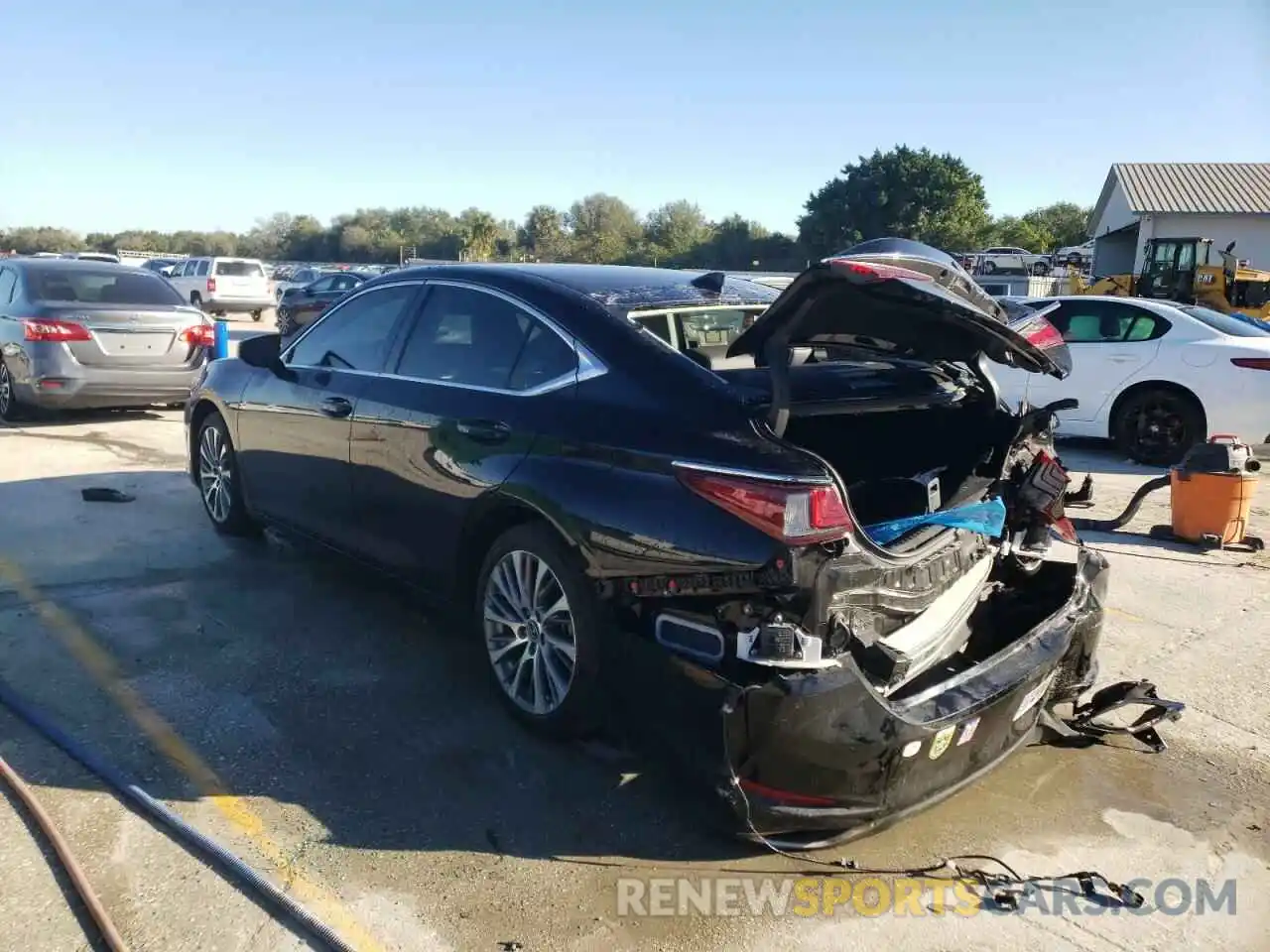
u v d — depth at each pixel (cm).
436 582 430
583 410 361
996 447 411
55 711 397
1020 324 402
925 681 347
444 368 431
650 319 387
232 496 598
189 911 285
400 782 355
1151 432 991
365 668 445
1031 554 406
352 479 469
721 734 295
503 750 378
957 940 289
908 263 330
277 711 404
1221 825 351
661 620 320
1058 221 8044
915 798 317
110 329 976
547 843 324
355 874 304
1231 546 695
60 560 575
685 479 320
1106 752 402
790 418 357
